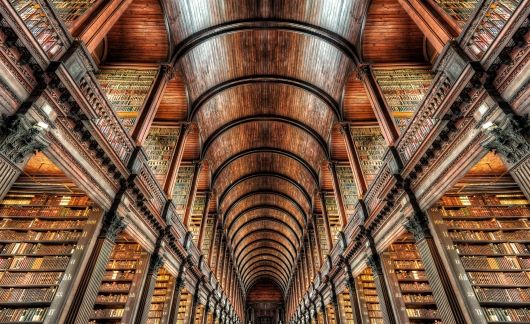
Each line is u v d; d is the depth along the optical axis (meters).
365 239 9.70
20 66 4.20
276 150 21.03
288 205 27.14
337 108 14.41
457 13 6.31
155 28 10.91
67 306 5.61
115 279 8.70
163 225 9.84
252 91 16.78
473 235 6.50
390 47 11.39
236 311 31.42
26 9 4.66
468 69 4.64
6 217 7.12
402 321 7.52
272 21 12.62
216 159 19.77
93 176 6.21
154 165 11.94
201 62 13.47
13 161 4.08
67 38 5.23
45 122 4.61
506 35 4.07
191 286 14.27
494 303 5.45
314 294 18.89
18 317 5.56
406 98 9.77
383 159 8.38
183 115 14.12
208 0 11.35
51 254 6.54
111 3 6.78
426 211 6.64
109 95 10.00
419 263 8.67
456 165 5.54
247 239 33.72
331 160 16.62
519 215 6.70
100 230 6.73
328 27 12.20
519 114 4.02
